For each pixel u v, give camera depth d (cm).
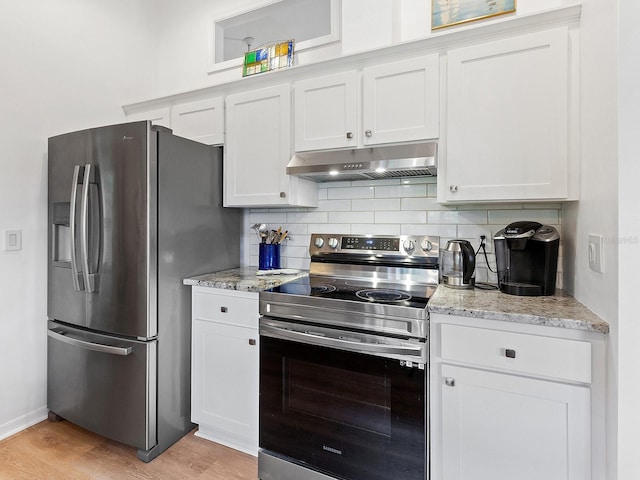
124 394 177
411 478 133
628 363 97
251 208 245
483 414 124
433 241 185
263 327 163
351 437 144
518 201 150
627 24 96
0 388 191
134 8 268
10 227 194
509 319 118
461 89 153
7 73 192
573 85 137
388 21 183
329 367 148
